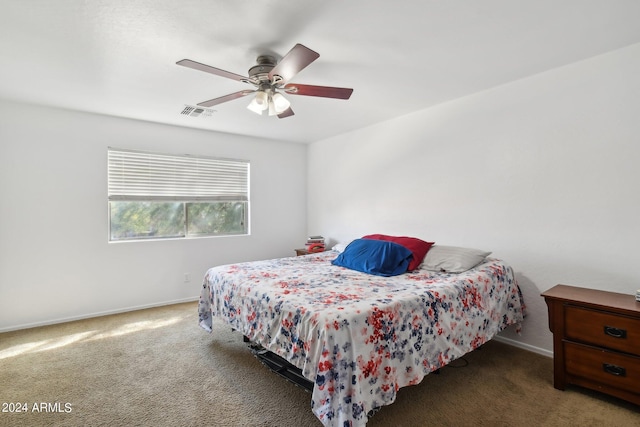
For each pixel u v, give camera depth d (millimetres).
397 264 2633
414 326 1829
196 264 4121
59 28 1807
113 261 3566
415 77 2580
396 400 1953
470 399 1961
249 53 2129
